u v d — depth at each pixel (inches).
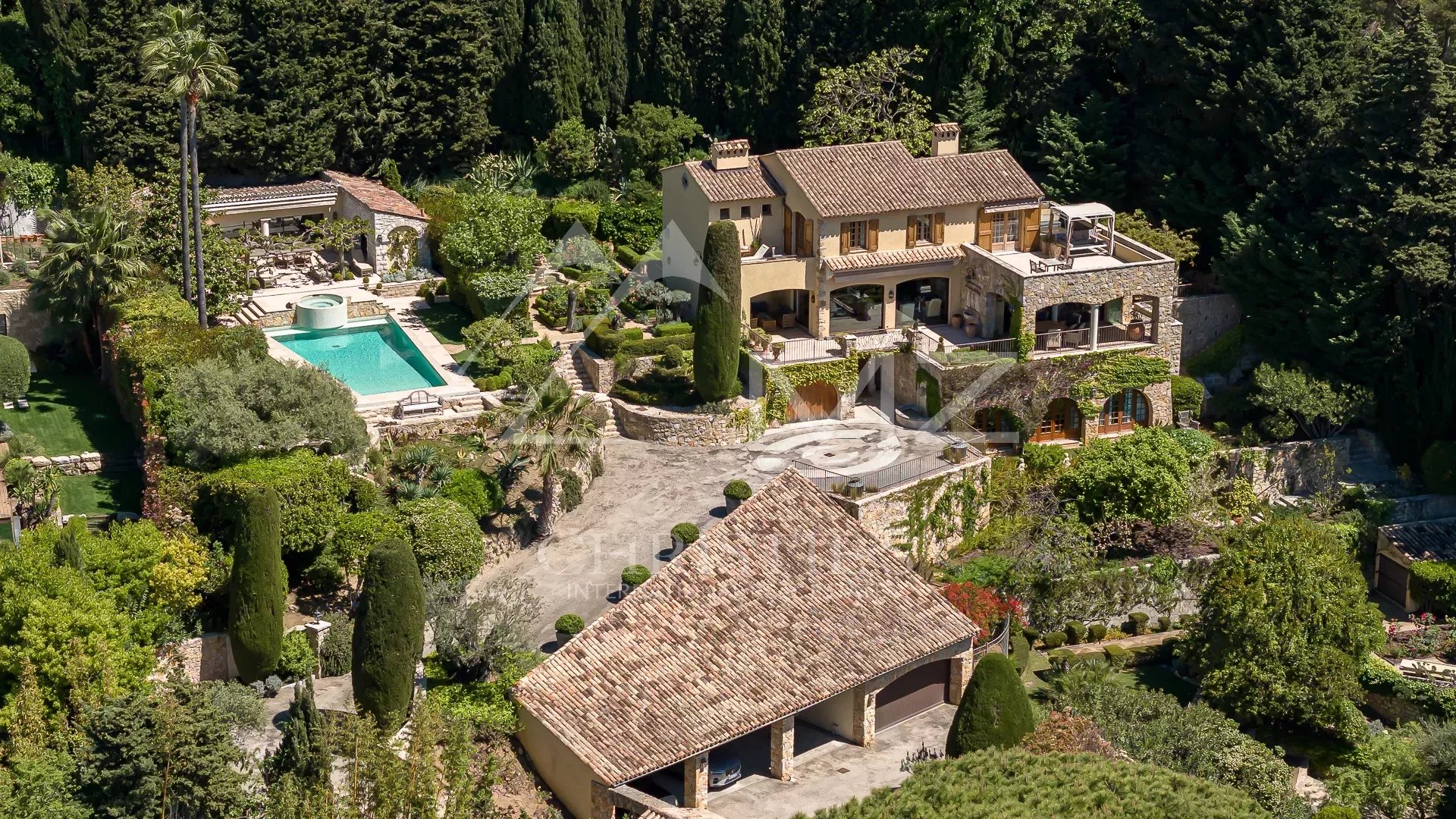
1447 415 3139.8
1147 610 2871.6
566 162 3558.1
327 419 2541.8
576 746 2142.0
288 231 3442.4
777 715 2235.5
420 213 3348.9
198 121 3316.9
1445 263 3085.6
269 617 2240.4
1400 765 2476.6
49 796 1913.1
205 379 2490.2
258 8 3400.6
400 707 2156.7
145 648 2218.3
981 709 2267.5
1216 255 3430.1
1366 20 3425.2
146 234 3088.1
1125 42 3565.5
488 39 3612.2
